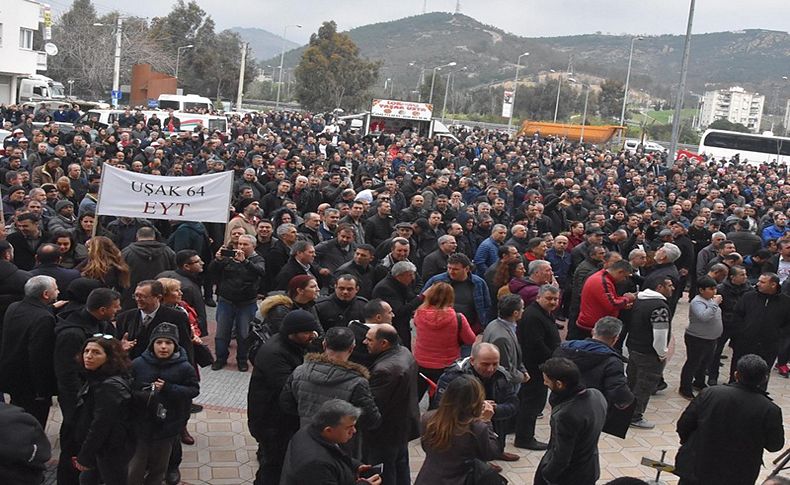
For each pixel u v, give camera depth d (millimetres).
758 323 9781
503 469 7633
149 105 53969
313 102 79438
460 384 5277
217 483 6938
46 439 4297
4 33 50062
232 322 9773
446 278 8953
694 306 9867
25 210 9992
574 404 5637
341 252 10531
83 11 78500
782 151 52438
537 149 35875
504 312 7535
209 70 85562
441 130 42188
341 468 4918
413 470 7574
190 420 8219
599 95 108875
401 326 8555
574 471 5734
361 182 18016
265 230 10758
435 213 12414
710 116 196250
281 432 6195
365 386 5641
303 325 6145
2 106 34688
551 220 15141
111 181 10203
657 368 8922
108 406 5602
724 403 6180
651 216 15633
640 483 4590
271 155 21062
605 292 9172
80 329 6227
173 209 10367
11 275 7578
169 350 5973
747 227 14617
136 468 5977
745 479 6211
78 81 70500
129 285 8555
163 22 87375
